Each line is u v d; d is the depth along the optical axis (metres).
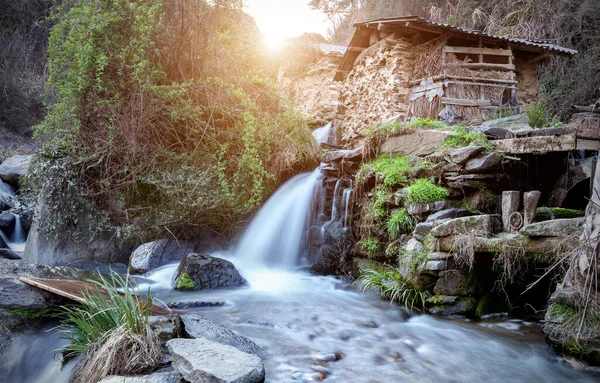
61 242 6.81
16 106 16.53
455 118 9.70
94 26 6.49
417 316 5.16
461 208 5.73
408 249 5.71
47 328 3.98
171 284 6.09
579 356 3.85
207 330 3.87
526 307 5.66
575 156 7.07
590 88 11.55
